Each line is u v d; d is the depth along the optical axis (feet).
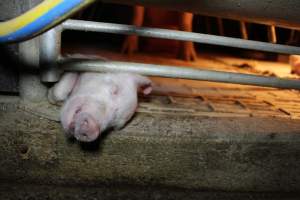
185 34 3.06
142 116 3.27
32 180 3.07
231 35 9.00
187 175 3.16
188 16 6.03
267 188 3.26
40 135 2.99
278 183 3.26
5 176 3.04
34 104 3.12
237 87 4.70
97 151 3.04
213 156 3.14
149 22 6.79
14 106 3.10
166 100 3.77
